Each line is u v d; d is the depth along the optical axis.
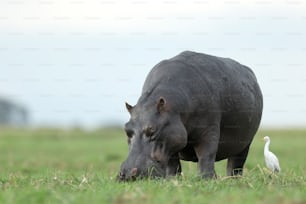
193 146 35.00
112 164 60.16
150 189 27.73
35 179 33.72
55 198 25.97
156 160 31.19
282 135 108.94
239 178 32.91
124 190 27.86
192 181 31.39
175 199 25.36
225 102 35.56
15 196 26.20
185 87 33.66
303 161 58.78
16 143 97.06
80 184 30.75
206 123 34.38
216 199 25.56
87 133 118.00
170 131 31.88
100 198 25.64
